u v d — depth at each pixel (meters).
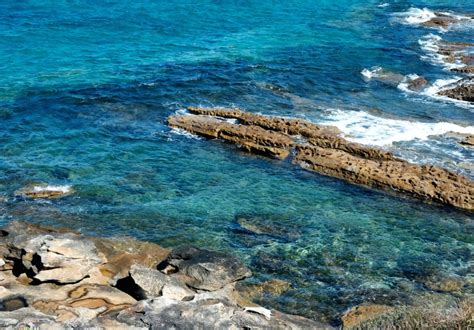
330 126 28.86
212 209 21.91
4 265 16.39
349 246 19.69
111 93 33.69
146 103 32.53
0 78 35.50
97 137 28.03
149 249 18.64
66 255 15.51
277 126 28.50
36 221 20.62
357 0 65.88
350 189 23.86
